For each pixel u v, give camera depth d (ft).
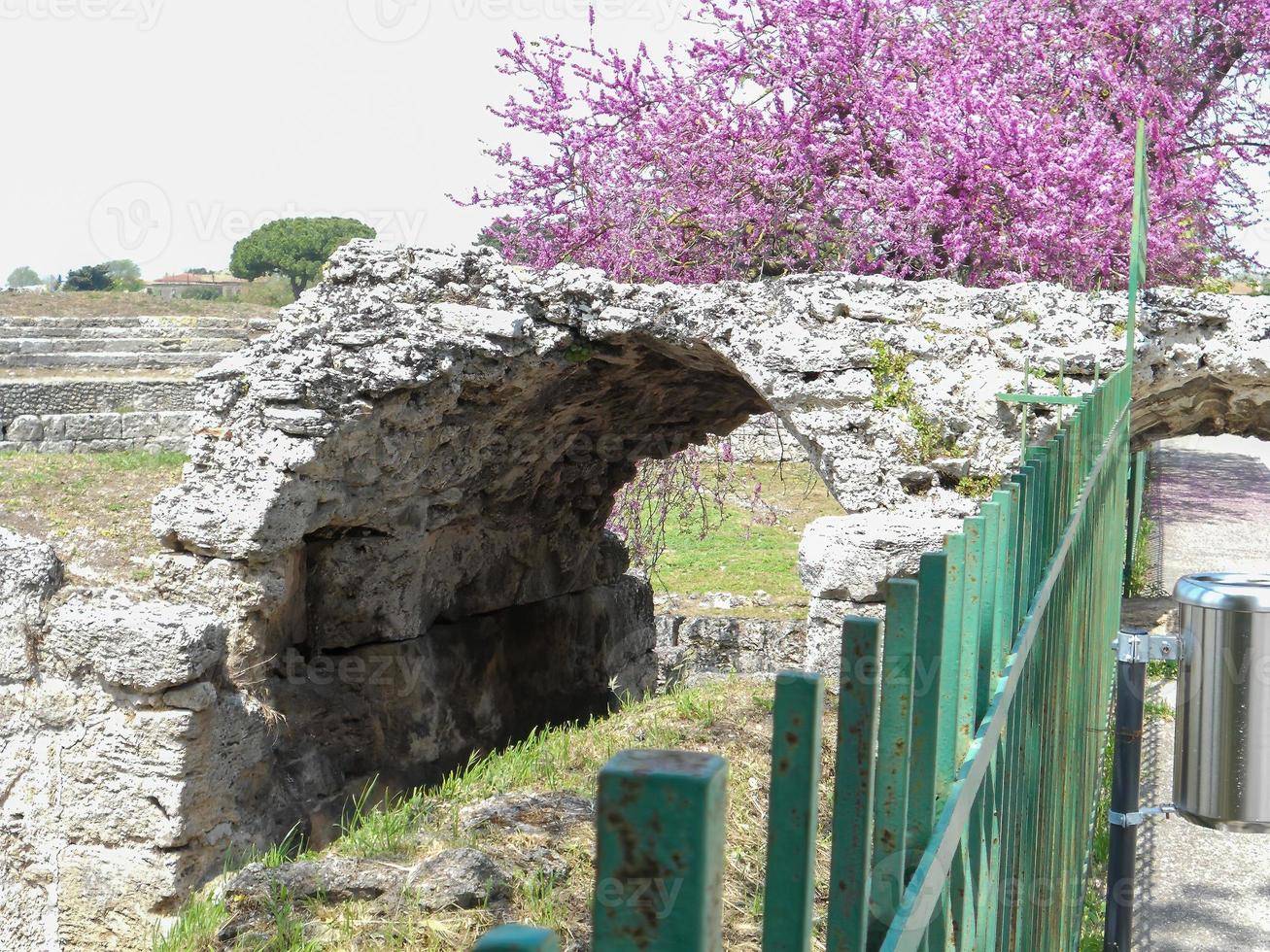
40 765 23.63
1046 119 34.58
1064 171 33.19
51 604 23.89
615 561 44.19
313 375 26.17
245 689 25.86
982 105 34.17
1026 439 25.11
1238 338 27.71
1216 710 11.68
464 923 15.81
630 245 38.40
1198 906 17.80
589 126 38.58
